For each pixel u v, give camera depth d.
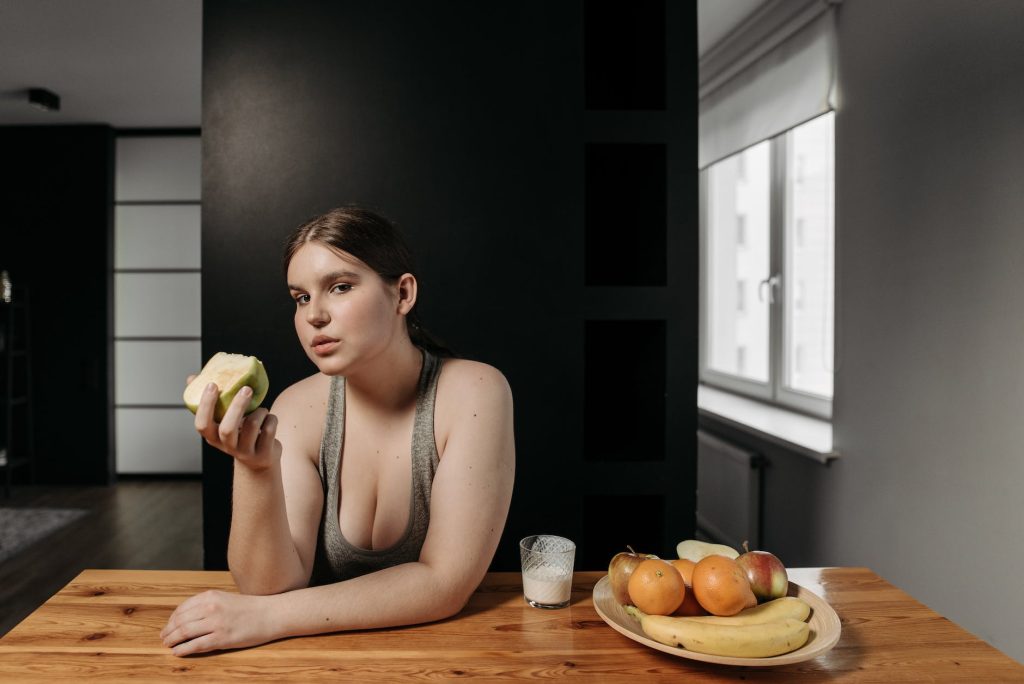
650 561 0.85
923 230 2.02
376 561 1.03
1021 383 1.66
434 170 1.76
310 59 1.75
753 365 3.57
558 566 0.97
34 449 4.75
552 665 0.81
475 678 0.77
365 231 0.90
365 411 1.02
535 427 1.77
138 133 4.85
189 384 0.81
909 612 0.95
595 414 1.95
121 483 4.86
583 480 1.78
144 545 3.50
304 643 0.85
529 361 1.78
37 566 3.19
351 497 1.03
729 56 3.19
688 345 1.78
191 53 3.49
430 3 1.76
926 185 2.01
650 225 1.88
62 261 4.72
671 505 1.79
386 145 1.76
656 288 1.78
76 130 4.70
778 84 2.82
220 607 0.83
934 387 1.97
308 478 1.02
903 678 0.78
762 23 2.88
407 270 0.96
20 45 3.37
